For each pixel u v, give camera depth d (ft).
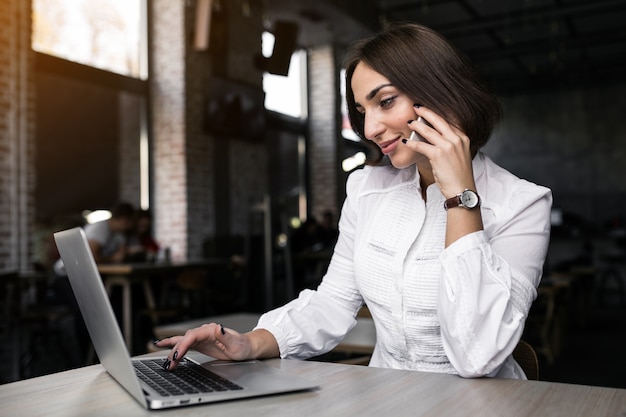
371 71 3.99
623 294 34.12
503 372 3.94
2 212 14.98
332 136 30.58
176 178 21.07
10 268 15.10
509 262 3.84
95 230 16.80
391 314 4.27
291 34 20.53
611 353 18.24
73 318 16.10
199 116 21.66
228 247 22.70
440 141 3.71
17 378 14.46
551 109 41.88
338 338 4.64
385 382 3.30
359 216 4.72
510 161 42.86
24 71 15.56
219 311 20.02
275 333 4.26
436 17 28.99
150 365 3.79
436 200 4.30
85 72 18.84
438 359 4.12
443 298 3.57
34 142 15.78
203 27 19.33
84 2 18.98
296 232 25.49
